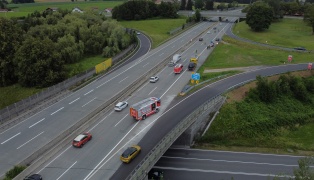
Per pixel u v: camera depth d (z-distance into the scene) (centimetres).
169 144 4856
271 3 18238
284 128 6806
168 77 8250
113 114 6025
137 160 4550
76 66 9500
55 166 4391
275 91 7562
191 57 10288
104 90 7400
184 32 15288
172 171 4991
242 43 12538
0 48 8681
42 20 12500
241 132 6328
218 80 8044
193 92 7206
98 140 5078
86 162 4491
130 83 7850
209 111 6381
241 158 5509
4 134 5372
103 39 11538
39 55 8462
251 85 7656
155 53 11031
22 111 6084
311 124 7100
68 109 6356
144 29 16225
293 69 8875
